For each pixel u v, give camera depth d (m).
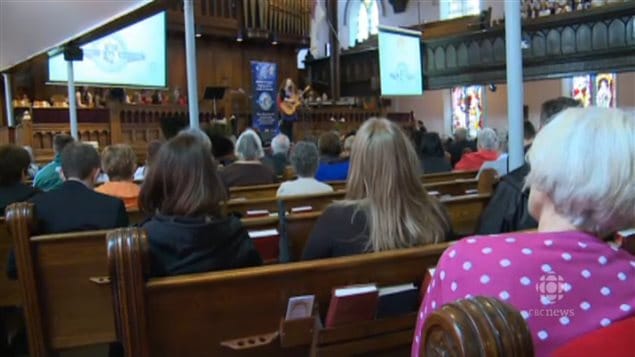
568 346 0.81
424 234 1.84
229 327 1.54
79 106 9.60
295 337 1.57
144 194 1.89
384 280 1.69
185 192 1.81
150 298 1.47
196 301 1.51
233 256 1.80
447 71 12.88
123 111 10.10
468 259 0.97
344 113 14.58
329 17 16.69
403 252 1.69
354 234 1.83
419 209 1.87
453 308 0.70
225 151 4.91
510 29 3.88
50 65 7.48
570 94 14.06
